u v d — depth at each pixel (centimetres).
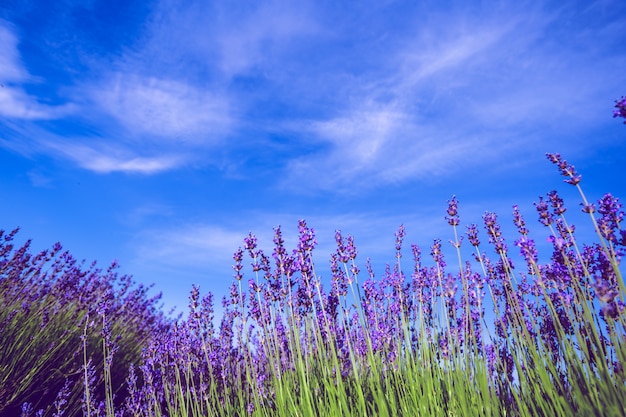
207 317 503
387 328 438
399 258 414
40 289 663
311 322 409
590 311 266
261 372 464
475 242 341
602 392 226
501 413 298
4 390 434
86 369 455
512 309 318
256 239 401
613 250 253
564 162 268
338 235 379
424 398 325
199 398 465
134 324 788
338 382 329
